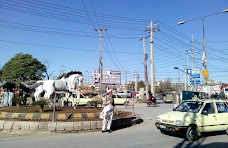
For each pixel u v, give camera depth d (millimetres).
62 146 10430
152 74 44656
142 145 10719
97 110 18547
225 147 10555
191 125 12008
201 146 10711
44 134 13297
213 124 12688
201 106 12961
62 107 20062
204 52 35000
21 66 44406
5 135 12938
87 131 14422
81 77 20703
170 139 12133
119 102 41219
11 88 27859
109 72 30406
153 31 45469
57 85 19172
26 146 10391
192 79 27984
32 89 22469
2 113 15852
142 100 47219
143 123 18656
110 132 14164
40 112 16281
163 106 38562
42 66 46656
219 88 44000
